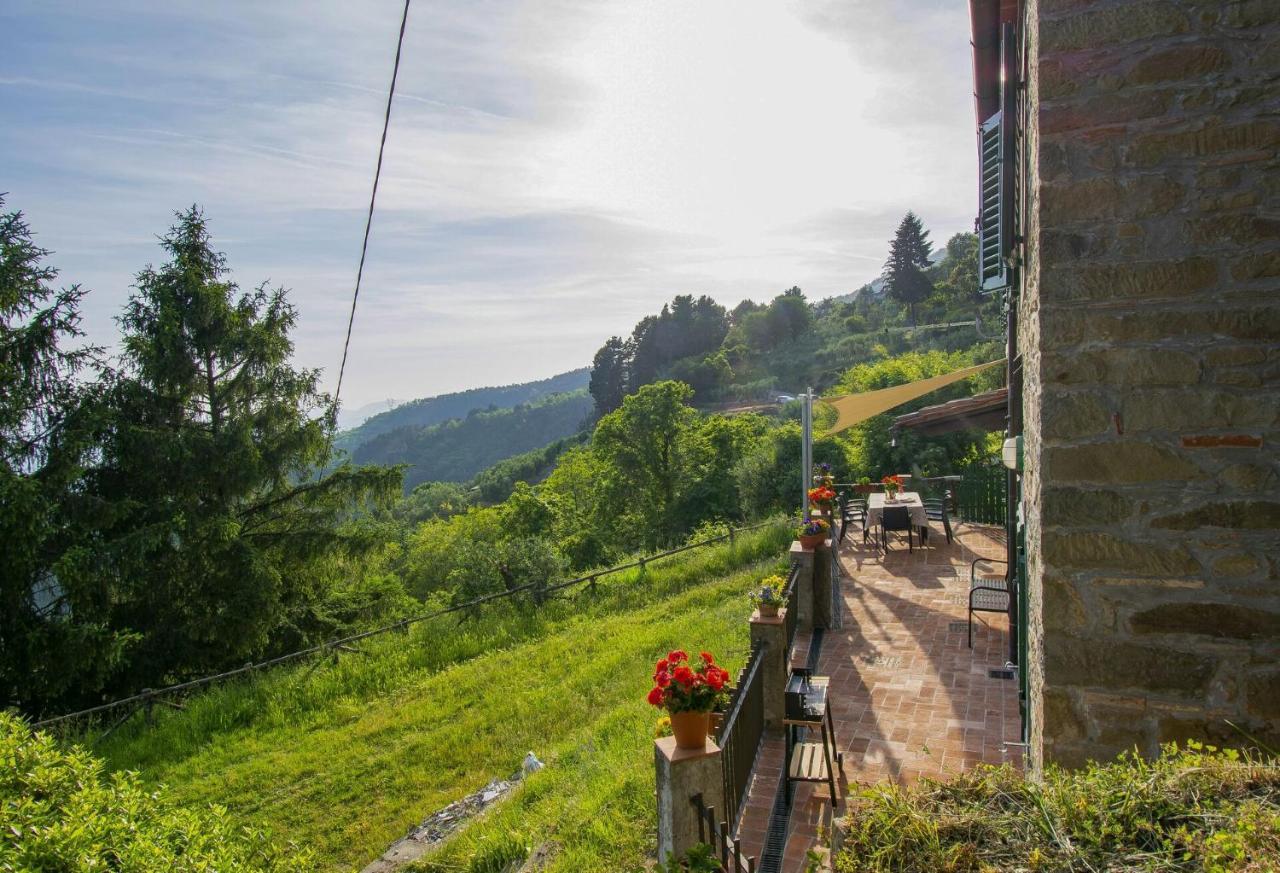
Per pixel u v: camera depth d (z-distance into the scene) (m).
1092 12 3.20
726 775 4.32
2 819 2.97
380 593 18.06
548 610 12.33
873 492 14.27
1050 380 3.30
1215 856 1.92
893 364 24.67
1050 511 3.32
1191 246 3.11
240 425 14.46
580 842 4.93
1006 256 5.48
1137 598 3.20
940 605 8.70
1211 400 3.09
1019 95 5.04
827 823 4.53
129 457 13.09
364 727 8.60
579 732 7.54
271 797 7.09
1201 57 3.08
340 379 8.04
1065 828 2.20
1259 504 3.04
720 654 8.45
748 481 23.34
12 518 10.57
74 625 11.27
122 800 3.45
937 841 2.21
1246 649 3.06
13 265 11.84
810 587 7.96
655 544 30.16
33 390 12.35
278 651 15.03
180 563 13.18
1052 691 3.35
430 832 6.18
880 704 6.14
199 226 15.46
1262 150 3.03
